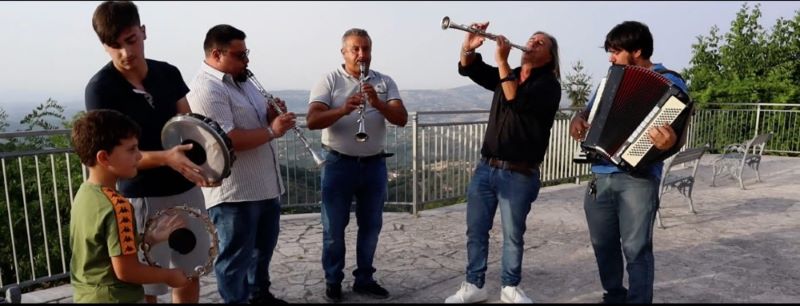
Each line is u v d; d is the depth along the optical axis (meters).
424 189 6.04
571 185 7.88
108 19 2.37
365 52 3.28
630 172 2.94
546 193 7.24
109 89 2.51
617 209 3.13
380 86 3.48
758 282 3.78
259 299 3.26
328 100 3.35
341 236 3.45
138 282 2.24
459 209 6.28
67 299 3.56
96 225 2.16
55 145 5.79
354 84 3.41
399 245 4.80
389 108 3.34
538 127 3.17
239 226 2.92
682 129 2.78
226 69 2.90
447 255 4.52
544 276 3.99
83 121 2.19
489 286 3.77
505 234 3.31
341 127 3.36
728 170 7.79
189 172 2.43
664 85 2.79
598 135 2.97
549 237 5.05
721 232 5.08
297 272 4.09
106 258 2.23
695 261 4.24
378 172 3.50
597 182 3.17
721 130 11.20
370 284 3.60
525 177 3.22
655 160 2.86
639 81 2.85
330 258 3.45
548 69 3.22
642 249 3.03
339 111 3.17
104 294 2.23
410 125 5.90
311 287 3.78
